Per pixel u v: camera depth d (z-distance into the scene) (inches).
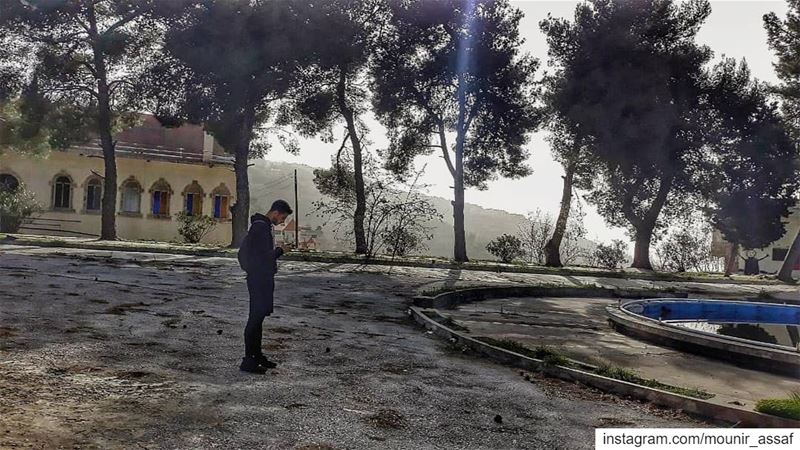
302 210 2691.9
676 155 1279.5
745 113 1328.7
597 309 622.5
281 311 424.5
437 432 199.8
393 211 1025.5
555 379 289.0
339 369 270.7
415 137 1242.6
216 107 1058.1
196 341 295.9
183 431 175.9
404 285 686.5
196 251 927.7
